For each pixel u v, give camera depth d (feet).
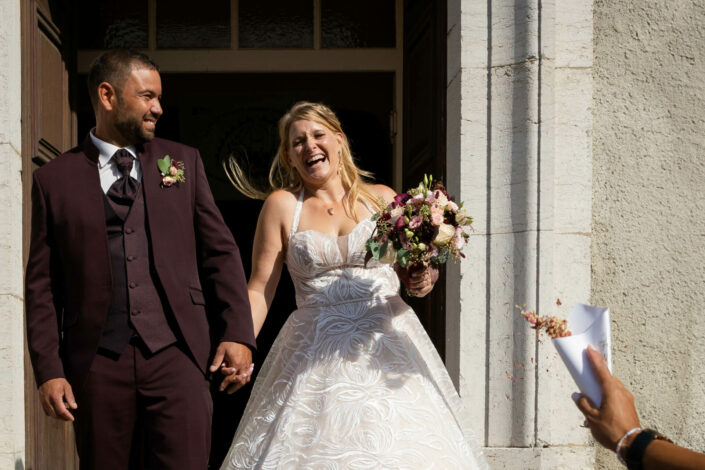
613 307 11.77
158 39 16.56
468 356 11.39
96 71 8.75
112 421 8.36
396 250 9.27
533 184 11.41
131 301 8.41
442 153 12.37
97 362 8.36
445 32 12.34
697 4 12.04
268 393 9.95
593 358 4.51
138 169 8.91
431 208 9.18
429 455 8.84
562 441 11.43
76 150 8.91
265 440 9.50
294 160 10.53
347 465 8.74
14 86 10.85
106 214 8.59
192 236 8.95
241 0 16.63
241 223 17.35
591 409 4.44
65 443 12.36
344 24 16.69
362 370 9.50
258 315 10.34
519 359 11.35
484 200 11.53
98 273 8.42
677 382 11.75
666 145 11.91
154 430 8.42
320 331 9.96
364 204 10.61
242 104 17.07
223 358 8.71
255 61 16.61
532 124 11.44
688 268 11.82
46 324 8.45
